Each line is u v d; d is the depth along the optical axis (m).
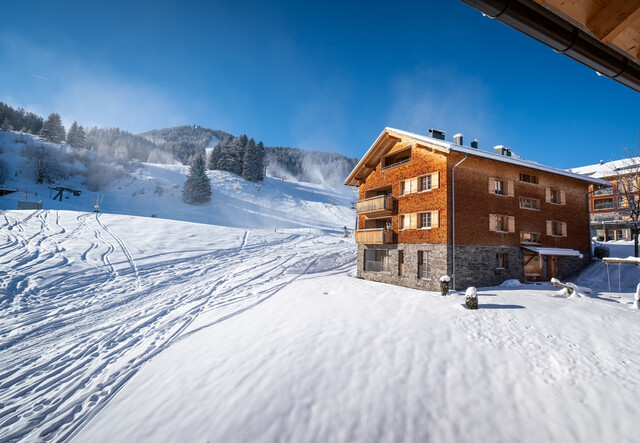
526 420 6.05
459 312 11.59
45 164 71.19
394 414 6.35
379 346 9.01
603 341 8.98
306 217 73.38
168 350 10.43
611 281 19.48
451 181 17.28
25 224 27.88
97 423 6.91
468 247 17.38
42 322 12.77
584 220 22.98
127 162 91.38
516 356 8.21
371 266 23.47
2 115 118.19
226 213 63.84
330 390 7.16
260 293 17.78
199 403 7.14
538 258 20.14
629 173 27.47
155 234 30.55
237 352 9.46
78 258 21.05
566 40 2.50
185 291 18.03
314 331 10.45
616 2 2.15
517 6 2.24
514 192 19.58
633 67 2.78
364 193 25.52
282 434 6.02
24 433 6.67
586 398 6.45
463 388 7.02
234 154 100.94
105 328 12.56
